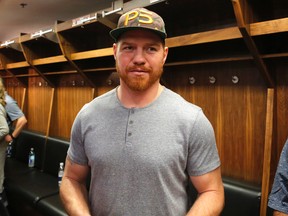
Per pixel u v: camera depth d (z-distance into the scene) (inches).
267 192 62.5
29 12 146.1
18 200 108.3
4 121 102.6
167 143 33.7
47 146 128.0
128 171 33.6
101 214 35.9
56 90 143.3
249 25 58.0
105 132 35.7
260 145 71.1
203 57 79.6
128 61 35.2
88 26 97.4
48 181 112.3
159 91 37.9
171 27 89.9
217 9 75.3
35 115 164.9
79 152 39.9
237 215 65.3
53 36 116.0
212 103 81.0
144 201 33.2
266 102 69.1
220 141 79.8
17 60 172.9
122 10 78.8
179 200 35.3
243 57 65.9
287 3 64.8
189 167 35.7
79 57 106.8
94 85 118.8
